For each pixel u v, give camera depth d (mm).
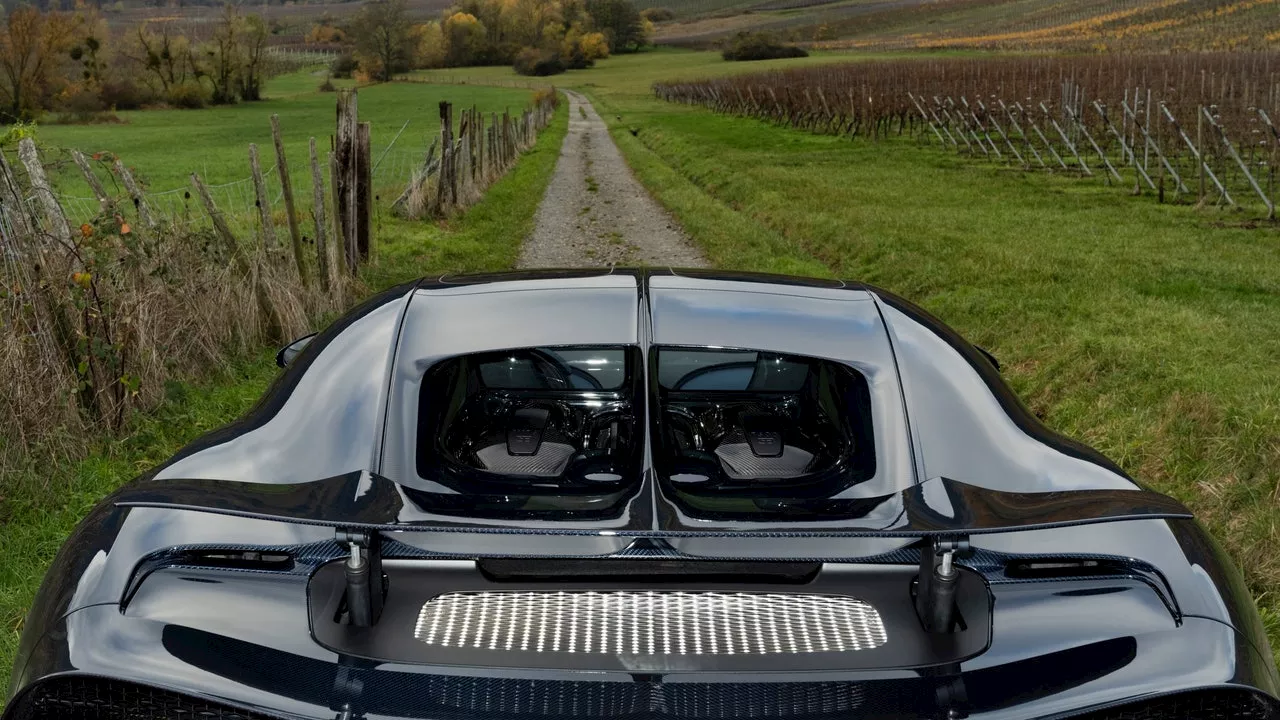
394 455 2240
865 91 42781
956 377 2570
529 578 1937
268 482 2104
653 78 143125
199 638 1897
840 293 2988
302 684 1853
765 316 2713
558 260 13406
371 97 113625
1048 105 32656
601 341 2541
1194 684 1862
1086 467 2332
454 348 2539
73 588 2039
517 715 1832
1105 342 7098
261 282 7734
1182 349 6930
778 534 1721
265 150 48500
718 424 3014
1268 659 2033
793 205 18141
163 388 5797
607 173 29797
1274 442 4969
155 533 2090
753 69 135250
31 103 84938
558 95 112688
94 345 5250
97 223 5738
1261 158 22828
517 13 196625
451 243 13820
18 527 4141
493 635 1881
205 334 6789
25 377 4918
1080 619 1950
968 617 1934
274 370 6977
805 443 2832
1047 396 6672
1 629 3285
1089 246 13273
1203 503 4719
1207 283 10500
